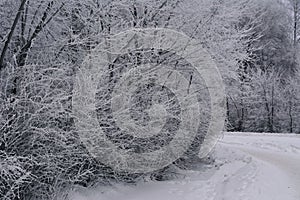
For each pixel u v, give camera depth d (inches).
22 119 224.8
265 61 1379.2
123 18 329.1
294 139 940.6
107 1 291.3
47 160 230.8
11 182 214.8
